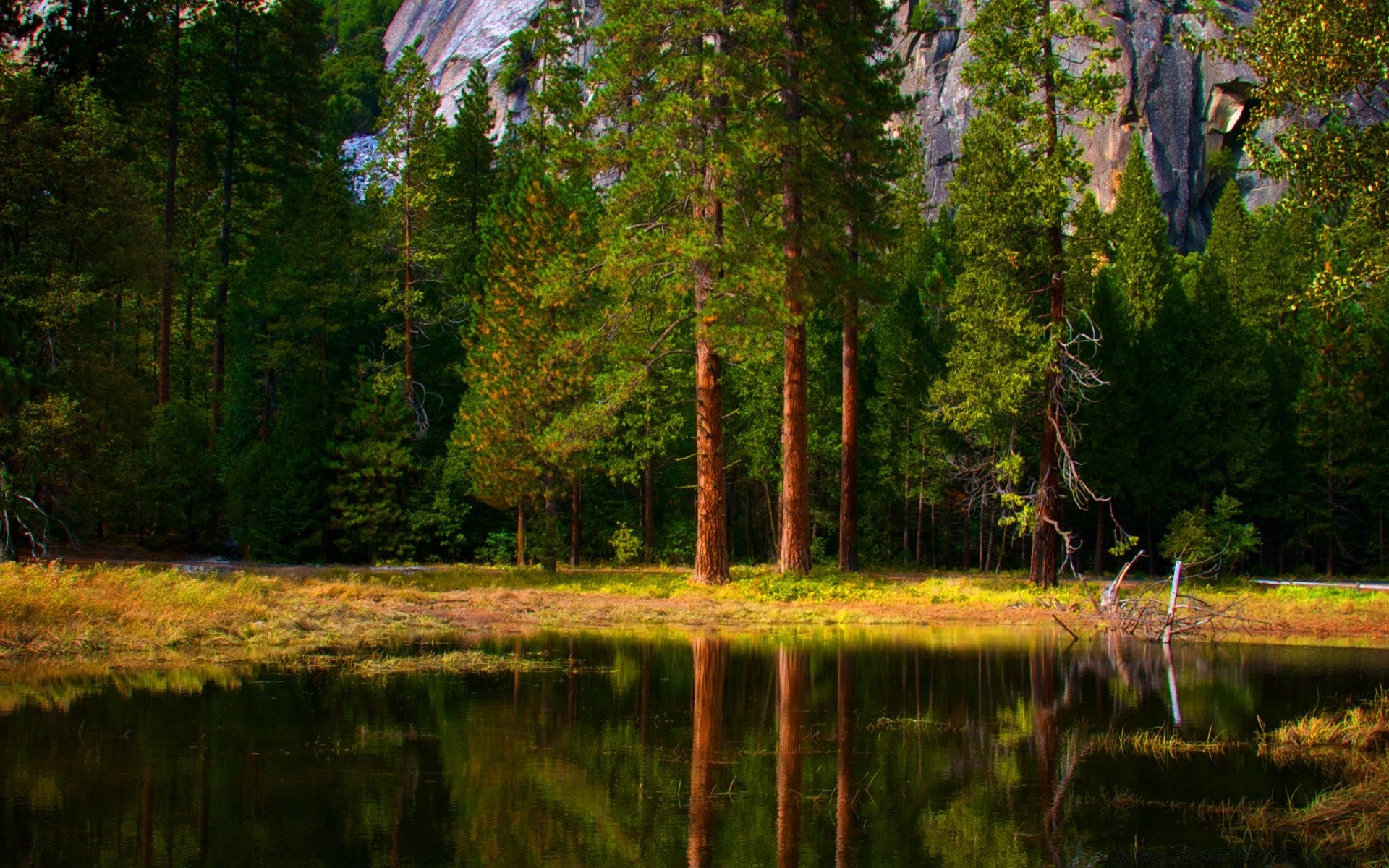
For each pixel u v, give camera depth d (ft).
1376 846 17.89
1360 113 40.09
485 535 123.24
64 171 89.61
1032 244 84.48
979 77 82.02
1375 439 137.39
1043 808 20.21
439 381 138.21
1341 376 138.41
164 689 31.78
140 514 112.98
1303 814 19.66
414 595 66.90
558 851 16.99
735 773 22.71
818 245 81.61
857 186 92.43
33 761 22.43
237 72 146.72
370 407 115.34
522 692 32.89
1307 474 145.07
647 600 70.79
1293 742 26.43
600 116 84.99
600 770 22.76
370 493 114.62
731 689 34.32
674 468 138.31
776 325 77.41
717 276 78.38
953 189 88.07
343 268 131.13
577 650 44.86
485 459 98.63
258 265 132.98
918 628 56.75
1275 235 169.48
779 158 83.25
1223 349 133.28
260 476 113.39
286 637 45.70
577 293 90.63
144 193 99.35
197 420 122.21
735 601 70.90
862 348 147.13
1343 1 38.34
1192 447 135.23
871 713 30.09
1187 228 274.57
